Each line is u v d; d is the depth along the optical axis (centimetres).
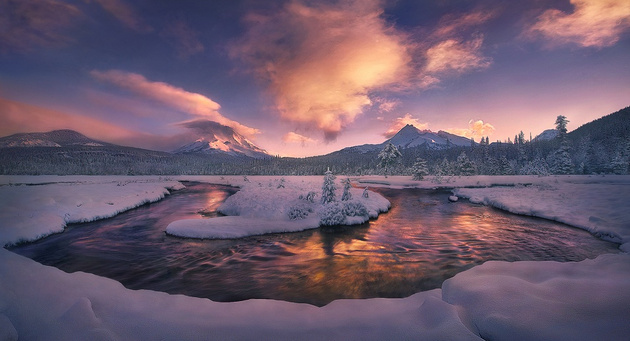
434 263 775
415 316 365
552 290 380
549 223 1269
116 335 319
